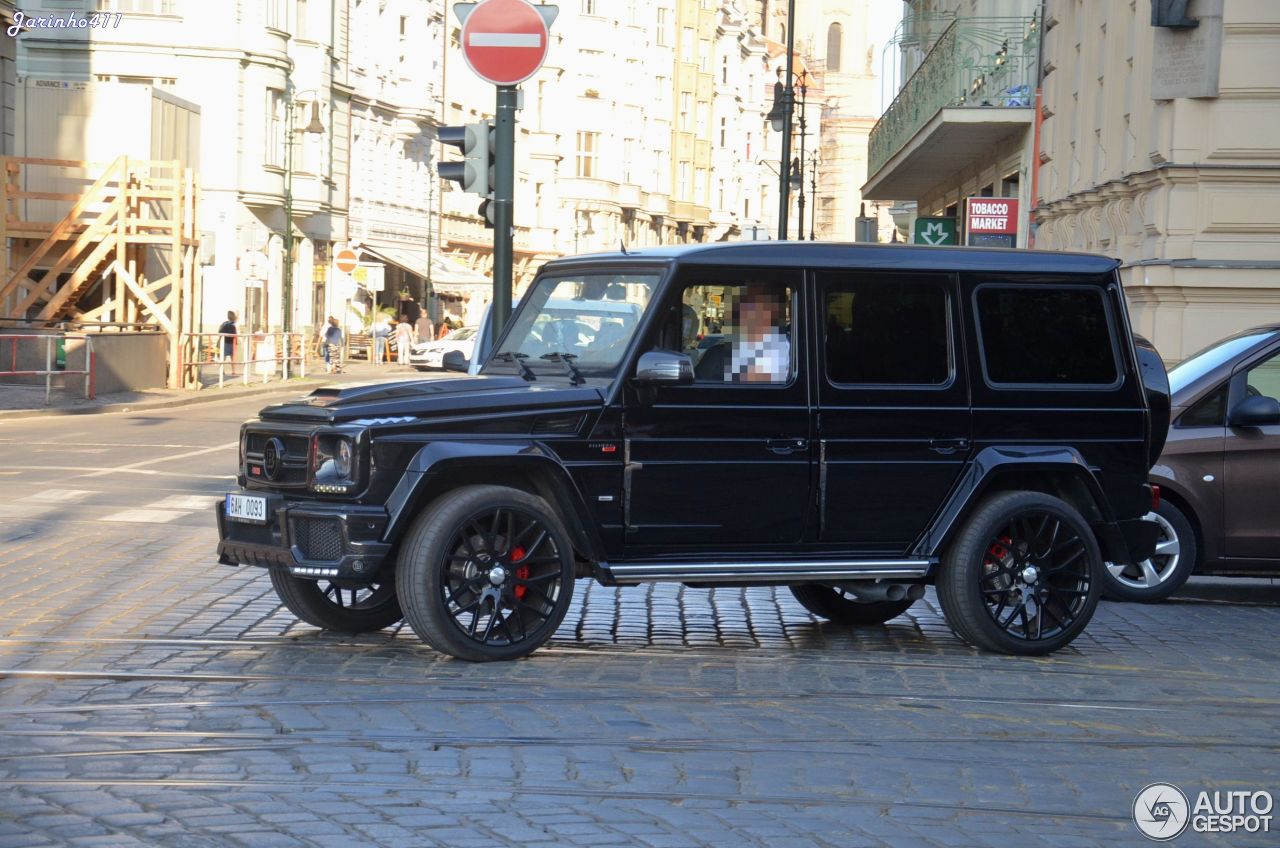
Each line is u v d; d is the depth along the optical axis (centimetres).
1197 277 1931
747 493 852
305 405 830
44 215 3772
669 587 1128
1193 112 1947
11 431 2519
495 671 797
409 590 798
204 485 1747
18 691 729
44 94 3825
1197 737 697
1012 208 2539
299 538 808
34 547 1227
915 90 3350
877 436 872
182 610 958
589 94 9144
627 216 9581
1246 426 1148
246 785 571
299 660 813
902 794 586
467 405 811
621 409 831
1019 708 748
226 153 5403
